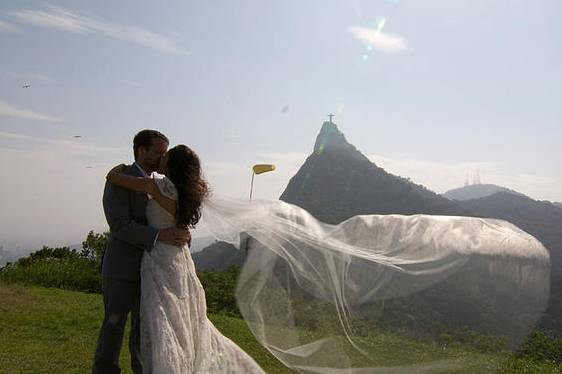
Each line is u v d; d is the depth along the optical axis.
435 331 4.90
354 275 5.13
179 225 4.85
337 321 5.07
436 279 5.00
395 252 5.14
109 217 4.73
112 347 4.68
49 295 11.91
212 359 4.80
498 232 5.15
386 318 5.00
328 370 5.02
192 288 4.89
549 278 4.96
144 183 4.76
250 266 5.22
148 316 4.50
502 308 4.89
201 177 4.98
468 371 4.75
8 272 15.04
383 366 4.91
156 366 4.28
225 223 5.18
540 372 7.83
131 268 4.72
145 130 4.99
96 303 11.25
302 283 5.18
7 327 7.97
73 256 16.83
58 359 6.36
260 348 8.05
